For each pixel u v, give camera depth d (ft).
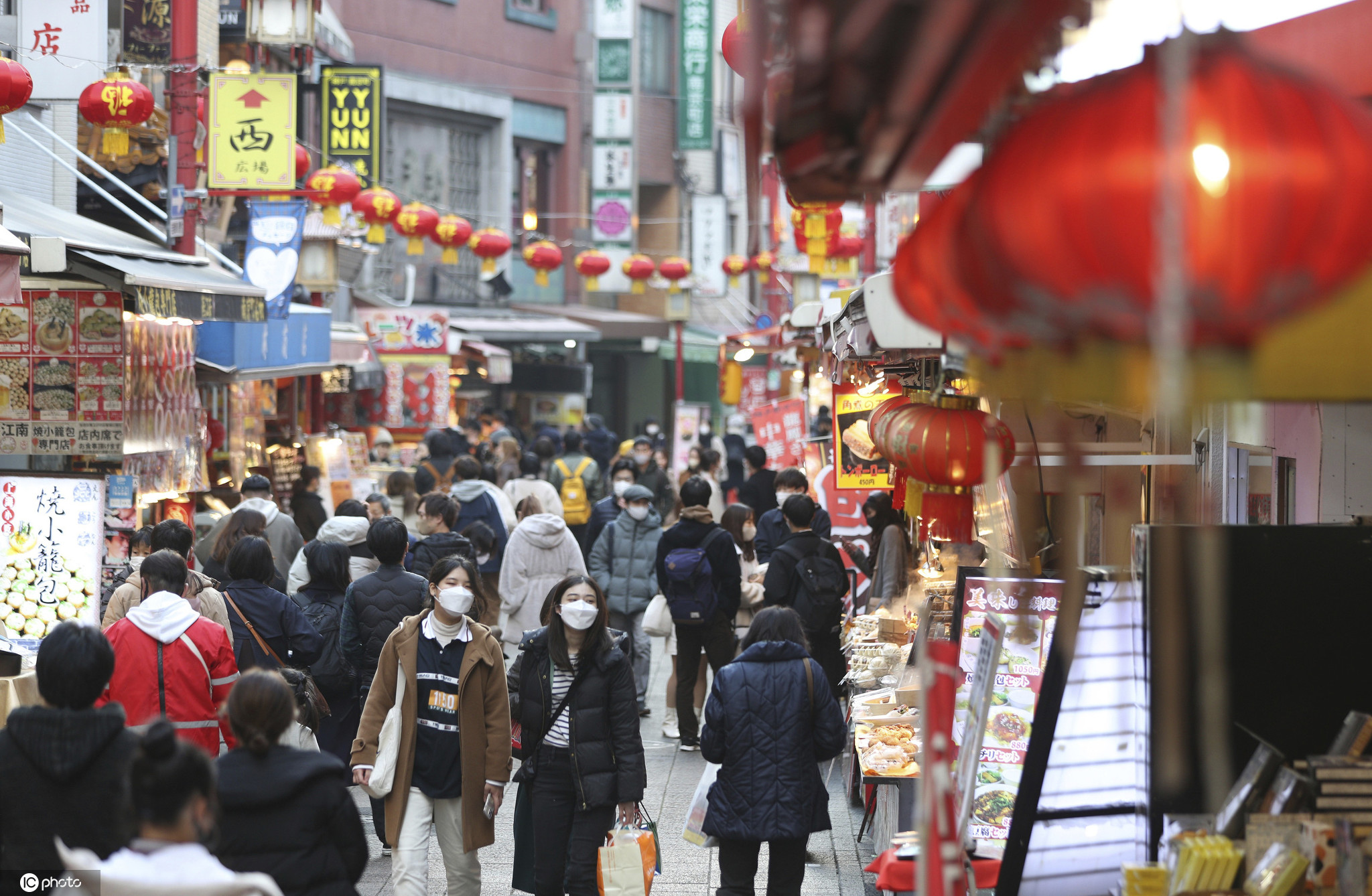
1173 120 8.97
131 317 50.67
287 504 89.10
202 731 33.45
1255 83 9.29
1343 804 19.08
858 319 30.30
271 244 71.87
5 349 47.67
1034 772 21.22
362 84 120.67
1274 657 20.29
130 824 19.97
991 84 9.53
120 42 80.02
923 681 15.83
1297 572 20.38
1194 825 19.99
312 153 124.36
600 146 190.60
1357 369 10.43
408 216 94.94
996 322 10.48
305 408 110.93
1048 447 22.76
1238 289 9.07
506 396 182.60
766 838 31.86
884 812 38.73
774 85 9.90
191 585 38.63
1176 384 8.77
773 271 174.50
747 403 175.63
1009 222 9.56
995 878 24.09
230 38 99.66
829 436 87.66
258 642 40.04
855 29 9.09
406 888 32.76
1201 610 20.24
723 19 213.25
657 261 232.53
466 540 54.29
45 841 23.25
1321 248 9.06
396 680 33.53
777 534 64.18
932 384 34.01
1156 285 9.05
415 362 126.52
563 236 210.79
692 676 56.34
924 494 27.35
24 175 71.41
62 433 47.75
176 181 67.62
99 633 24.26
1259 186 8.89
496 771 33.32
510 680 35.17
